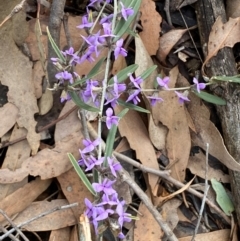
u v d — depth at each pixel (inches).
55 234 6.5
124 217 5.4
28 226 6.4
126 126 6.9
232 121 6.9
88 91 5.8
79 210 6.5
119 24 6.0
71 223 6.5
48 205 6.5
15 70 6.6
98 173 5.8
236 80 6.6
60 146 6.5
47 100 6.7
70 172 6.5
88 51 5.8
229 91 6.9
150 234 6.6
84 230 5.5
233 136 6.9
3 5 6.6
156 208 6.9
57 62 5.7
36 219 6.1
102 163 5.8
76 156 6.5
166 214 6.9
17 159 6.5
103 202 5.3
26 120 6.5
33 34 6.8
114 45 5.8
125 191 6.7
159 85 6.3
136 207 6.9
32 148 6.5
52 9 6.3
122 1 6.1
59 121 6.6
